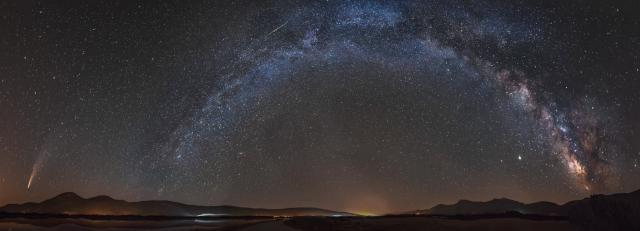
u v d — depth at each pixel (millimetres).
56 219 54719
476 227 36312
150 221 51000
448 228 35875
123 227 41969
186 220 54125
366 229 35812
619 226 31016
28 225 43406
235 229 36719
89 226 43156
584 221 34156
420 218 41875
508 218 40531
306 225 37375
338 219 40438
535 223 37000
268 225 37750
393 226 36781
